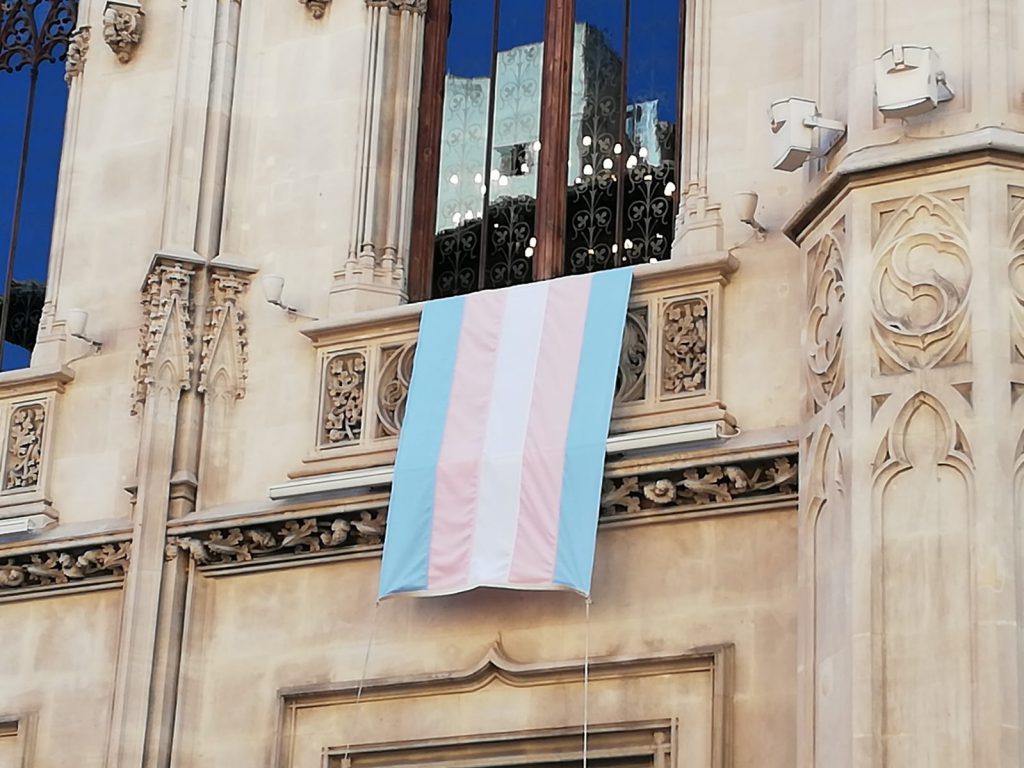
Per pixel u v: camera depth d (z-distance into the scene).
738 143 21.11
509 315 20.97
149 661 21.39
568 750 19.95
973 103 18.81
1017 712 17.22
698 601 19.78
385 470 20.91
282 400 22.19
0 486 23.09
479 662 20.34
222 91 23.41
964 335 18.25
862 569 17.97
